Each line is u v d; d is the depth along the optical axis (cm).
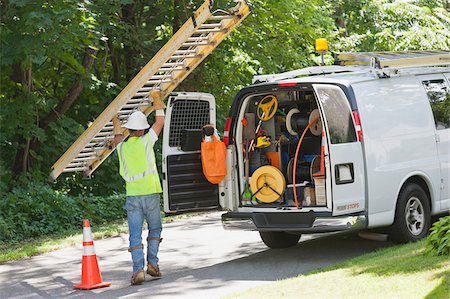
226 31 1375
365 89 1206
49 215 1803
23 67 1886
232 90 2458
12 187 2000
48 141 2138
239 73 2483
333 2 3139
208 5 1303
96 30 1959
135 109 1495
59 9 1777
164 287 1085
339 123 1169
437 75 1326
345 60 1385
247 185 1257
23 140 2080
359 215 1162
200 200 1255
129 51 2355
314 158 1209
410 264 990
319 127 1224
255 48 2477
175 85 1467
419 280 908
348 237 1395
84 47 2036
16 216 1742
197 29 1373
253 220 1218
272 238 1321
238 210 1255
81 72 2080
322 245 1332
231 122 1262
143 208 1132
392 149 1217
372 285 916
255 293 953
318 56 2762
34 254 1454
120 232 1673
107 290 1096
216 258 1288
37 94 2130
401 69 1278
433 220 1423
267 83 1226
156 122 1166
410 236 1230
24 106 1988
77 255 1428
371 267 1012
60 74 2238
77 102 2323
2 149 2083
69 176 2169
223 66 2394
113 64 2362
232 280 1098
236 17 1355
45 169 2131
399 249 1127
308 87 1177
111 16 2066
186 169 1245
